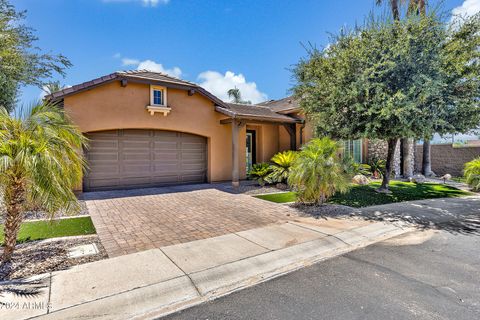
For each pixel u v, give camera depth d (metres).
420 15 8.99
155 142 12.77
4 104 10.05
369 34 9.01
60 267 4.20
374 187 12.77
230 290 3.76
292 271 4.34
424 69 8.45
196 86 13.15
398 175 17.06
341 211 8.20
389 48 8.50
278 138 17.17
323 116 10.12
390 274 4.20
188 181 13.85
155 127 12.40
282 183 12.96
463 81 8.53
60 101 10.48
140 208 8.50
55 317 3.00
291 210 8.29
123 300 3.38
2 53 8.26
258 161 16.56
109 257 4.62
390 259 4.82
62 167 4.38
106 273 4.02
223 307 3.34
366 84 8.57
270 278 4.11
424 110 8.29
